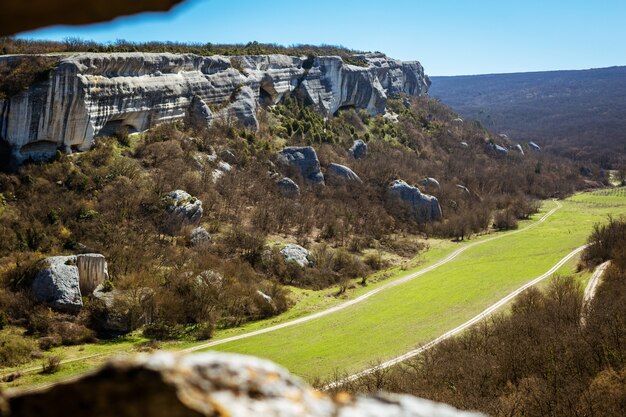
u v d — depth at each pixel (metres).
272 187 110.75
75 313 65.94
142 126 107.75
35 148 90.88
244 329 70.62
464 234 120.31
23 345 58.12
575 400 43.84
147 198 87.31
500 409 44.06
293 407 4.93
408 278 92.88
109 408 4.55
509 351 52.41
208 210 94.44
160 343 64.50
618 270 78.06
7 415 4.57
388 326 73.56
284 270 85.62
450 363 54.41
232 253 85.88
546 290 80.88
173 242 82.75
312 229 104.50
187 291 71.50
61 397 4.59
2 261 68.94
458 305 80.94
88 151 95.88
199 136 114.12
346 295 84.25
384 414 5.25
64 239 75.12
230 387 4.86
